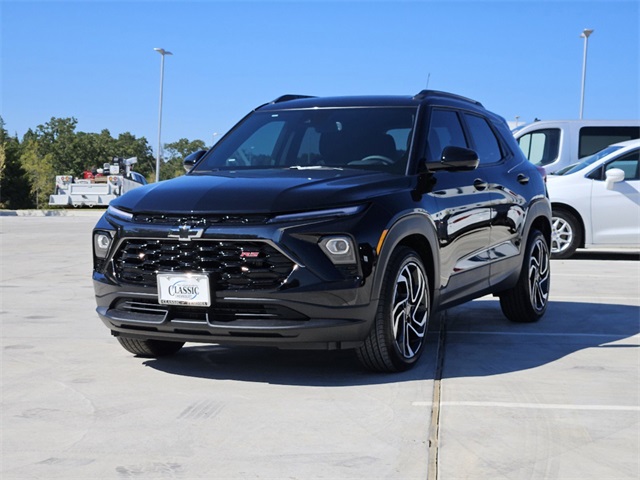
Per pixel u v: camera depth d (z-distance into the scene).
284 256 4.56
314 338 4.62
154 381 4.86
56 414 4.18
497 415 4.12
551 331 6.47
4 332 6.38
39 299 8.13
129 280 4.90
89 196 38.28
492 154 6.58
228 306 4.65
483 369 5.14
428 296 5.28
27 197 54.44
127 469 3.40
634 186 12.06
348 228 4.62
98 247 5.08
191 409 4.26
